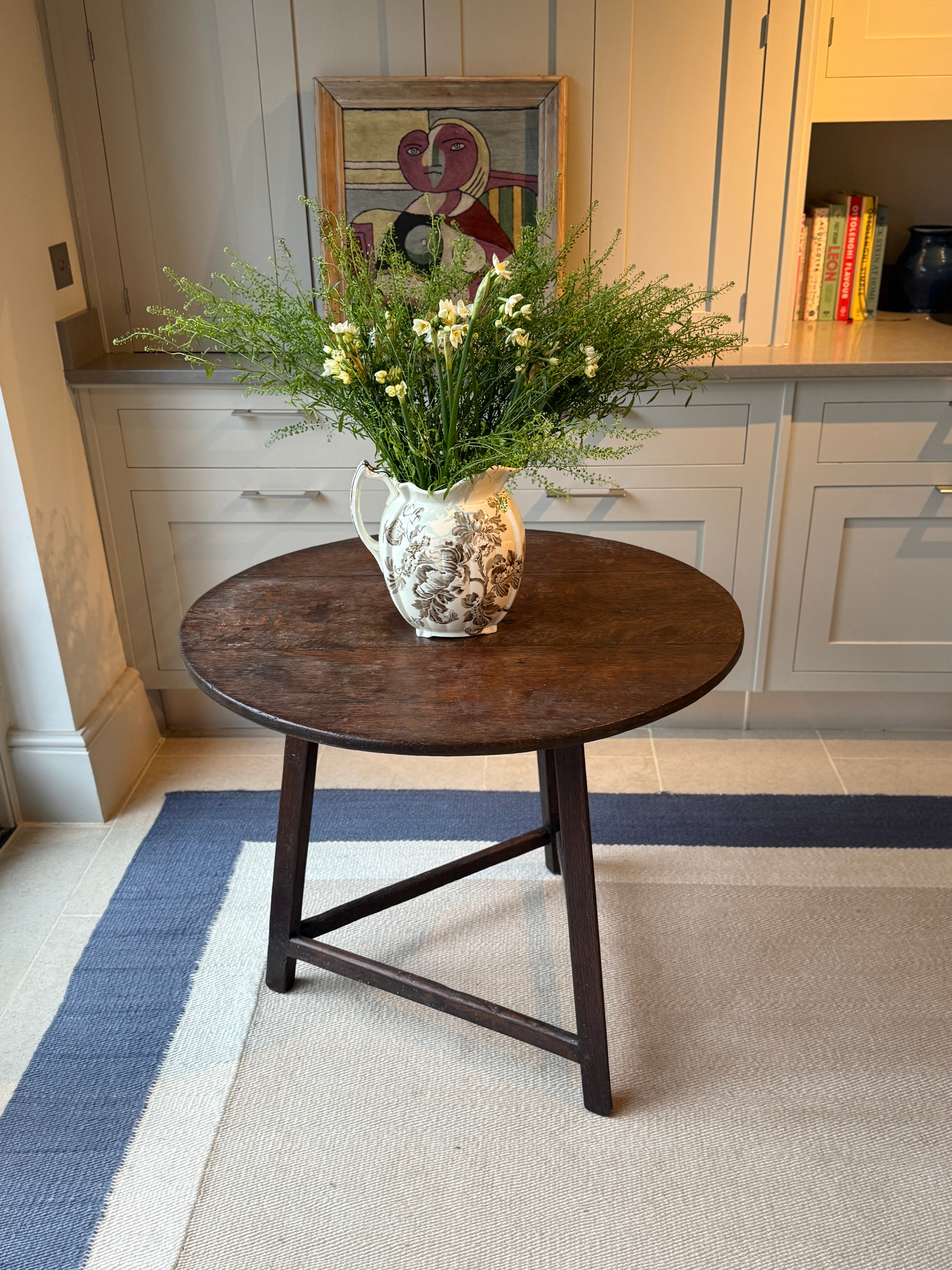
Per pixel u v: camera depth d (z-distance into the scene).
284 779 1.76
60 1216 1.53
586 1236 1.49
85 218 2.44
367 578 1.86
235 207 2.45
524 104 2.33
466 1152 1.62
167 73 2.33
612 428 1.75
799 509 2.47
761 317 2.49
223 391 2.41
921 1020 1.85
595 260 2.47
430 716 1.39
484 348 1.45
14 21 2.14
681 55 2.29
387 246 2.38
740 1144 1.62
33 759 2.39
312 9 2.29
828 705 2.76
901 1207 1.52
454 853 2.30
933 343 2.48
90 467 2.49
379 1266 1.45
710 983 1.94
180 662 2.70
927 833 2.35
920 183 2.86
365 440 2.44
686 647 1.57
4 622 2.28
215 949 2.05
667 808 2.45
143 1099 1.72
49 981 1.98
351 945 2.04
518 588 1.68
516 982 1.94
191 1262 1.46
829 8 2.37
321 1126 1.67
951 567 2.52
